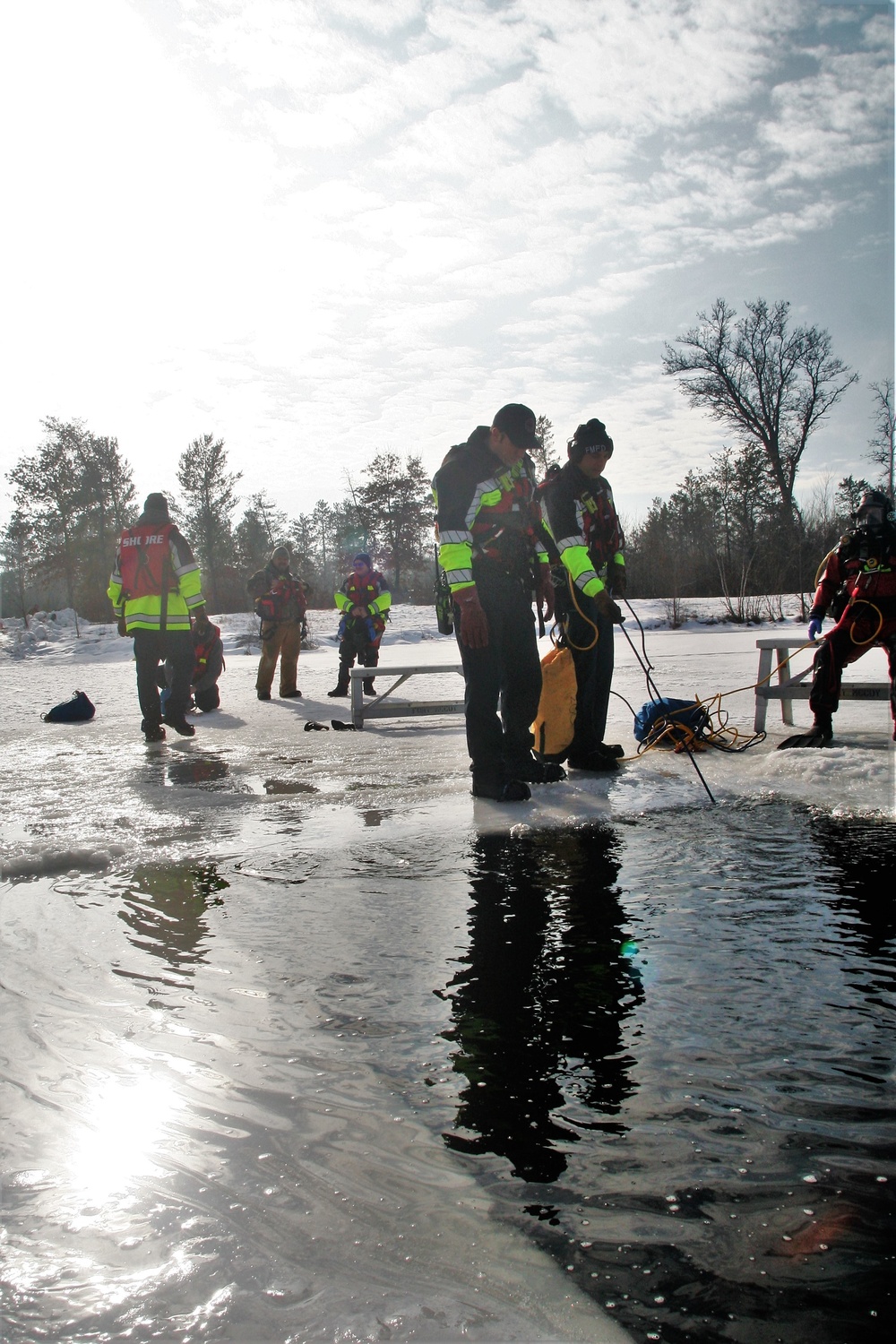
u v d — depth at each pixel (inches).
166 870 134.3
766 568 1369.3
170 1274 48.4
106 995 87.4
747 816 159.8
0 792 200.2
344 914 111.4
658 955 95.0
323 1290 47.2
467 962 94.3
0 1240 51.3
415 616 1187.3
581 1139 61.4
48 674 682.8
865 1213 53.2
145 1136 62.2
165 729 322.3
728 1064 71.4
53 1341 43.6
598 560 219.8
